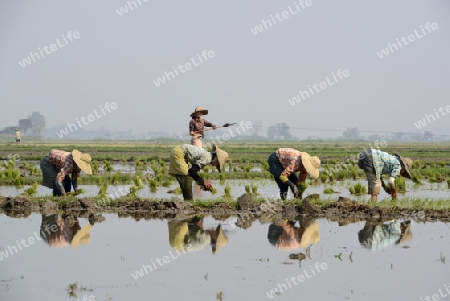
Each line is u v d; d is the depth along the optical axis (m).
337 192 49.22
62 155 41.66
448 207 38.69
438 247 27.75
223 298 19.98
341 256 25.89
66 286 21.33
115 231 31.72
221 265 24.34
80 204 39.75
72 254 26.25
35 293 20.53
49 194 47.69
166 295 20.28
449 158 116.31
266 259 25.27
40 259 25.30
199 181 40.38
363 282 21.98
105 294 20.41
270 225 33.75
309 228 32.75
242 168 74.56
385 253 26.55
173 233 31.14
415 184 58.78
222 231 31.77
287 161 39.88
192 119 45.19
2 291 20.72
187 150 40.12
